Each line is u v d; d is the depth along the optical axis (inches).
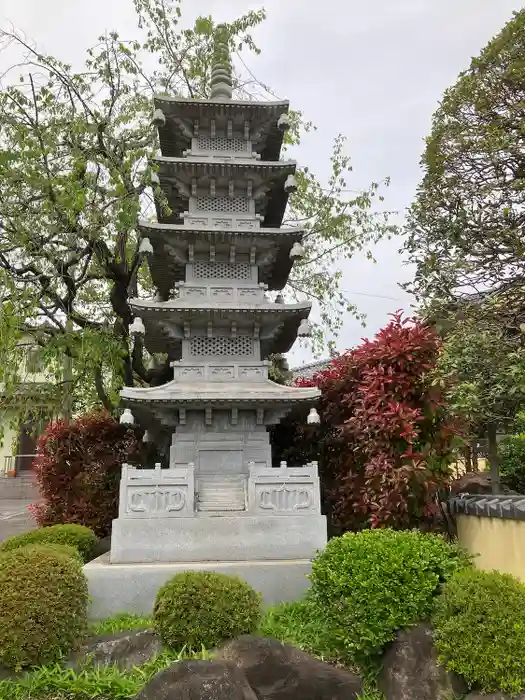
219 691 222.4
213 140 541.6
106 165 532.7
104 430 586.6
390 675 250.2
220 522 381.7
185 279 503.8
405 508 355.6
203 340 488.7
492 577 248.8
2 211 485.7
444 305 388.2
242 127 538.9
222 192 526.9
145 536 374.6
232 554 377.1
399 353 382.0
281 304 471.2
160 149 560.7
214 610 287.7
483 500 338.6
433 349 380.5
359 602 262.4
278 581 359.9
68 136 542.9
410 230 415.5
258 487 392.2
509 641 218.1
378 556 273.6
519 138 378.3
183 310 459.5
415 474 351.6
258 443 456.8
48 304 554.9
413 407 378.3
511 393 322.0
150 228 473.1
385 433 369.1
